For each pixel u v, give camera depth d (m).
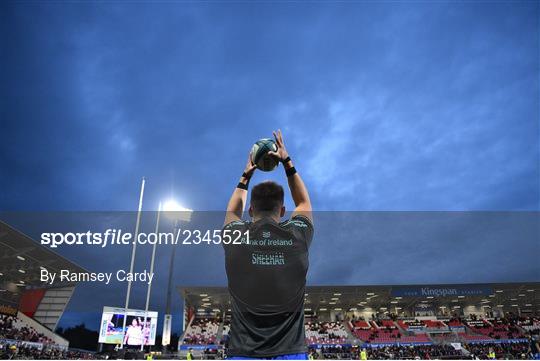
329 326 56.25
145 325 32.06
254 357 2.04
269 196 2.37
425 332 53.22
